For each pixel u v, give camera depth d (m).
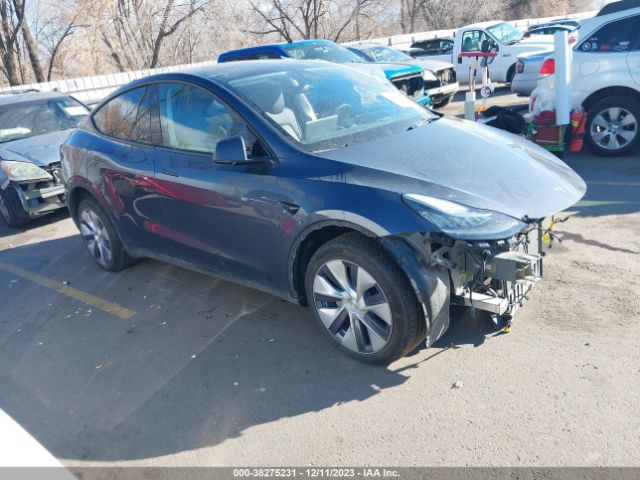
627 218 5.07
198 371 3.57
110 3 25.05
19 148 7.26
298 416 3.05
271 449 2.84
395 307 3.09
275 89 3.97
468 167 3.29
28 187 6.99
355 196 3.10
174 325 4.19
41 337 4.30
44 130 7.83
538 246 3.51
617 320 3.52
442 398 3.04
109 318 4.44
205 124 3.97
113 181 4.70
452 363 3.32
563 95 6.46
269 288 3.81
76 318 4.53
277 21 29.77
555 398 2.93
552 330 3.51
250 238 3.71
